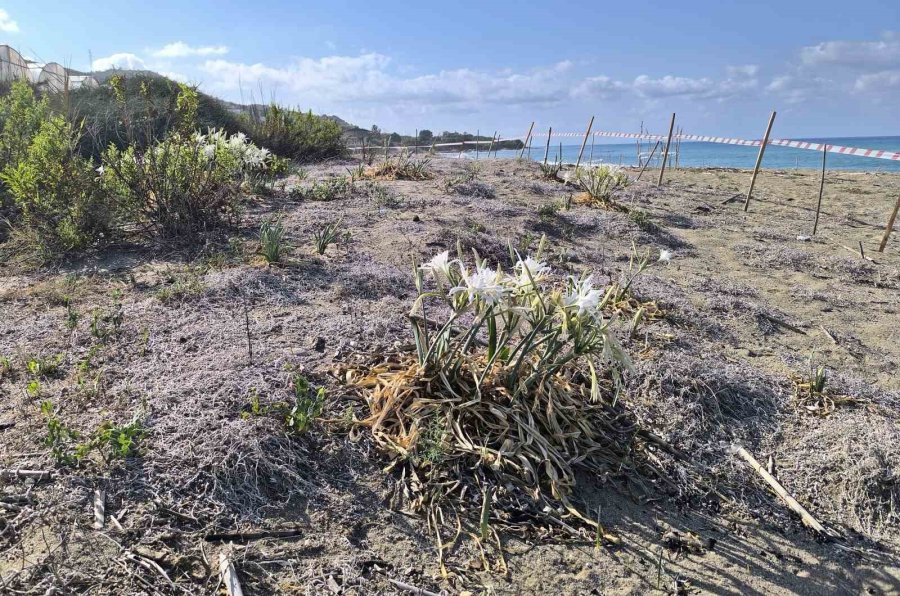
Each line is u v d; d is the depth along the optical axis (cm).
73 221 565
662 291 551
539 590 252
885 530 311
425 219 667
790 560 286
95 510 253
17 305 441
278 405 314
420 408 315
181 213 589
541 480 305
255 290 462
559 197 909
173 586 228
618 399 372
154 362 359
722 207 994
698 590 262
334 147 1442
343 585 239
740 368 425
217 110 1308
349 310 439
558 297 321
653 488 318
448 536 270
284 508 270
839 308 580
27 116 741
